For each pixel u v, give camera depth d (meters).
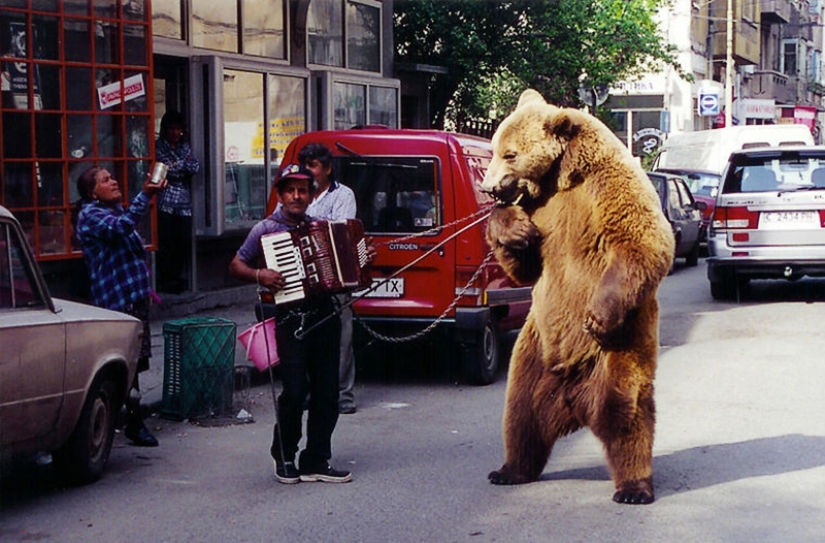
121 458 8.12
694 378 10.82
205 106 14.34
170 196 13.89
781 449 8.02
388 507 6.73
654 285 6.23
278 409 7.28
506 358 12.29
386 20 19.22
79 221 8.16
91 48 12.23
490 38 22.17
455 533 6.19
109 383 7.55
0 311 6.47
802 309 15.56
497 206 6.58
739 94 53.34
